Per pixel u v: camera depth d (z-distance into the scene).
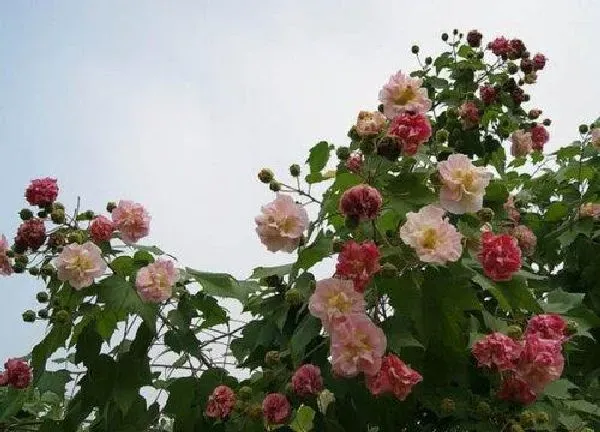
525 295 2.00
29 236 2.18
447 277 1.94
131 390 2.12
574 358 2.48
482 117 3.12
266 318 2.26
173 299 2.23
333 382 1.98
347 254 1.88
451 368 1.96
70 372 2.35
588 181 2.88
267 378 2.07
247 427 2.05
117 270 2.21
